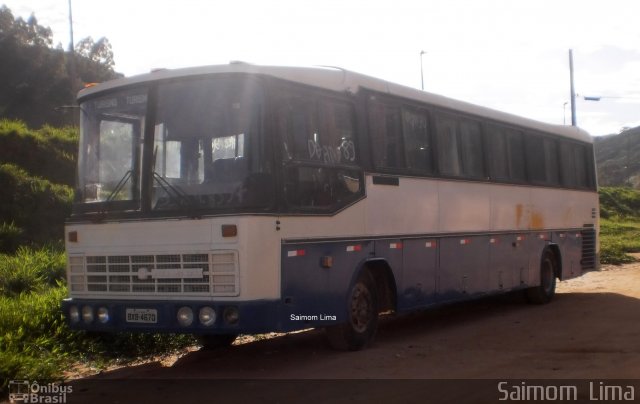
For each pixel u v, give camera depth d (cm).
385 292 1006
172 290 791
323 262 863
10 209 1736
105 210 838
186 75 816
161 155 816
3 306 984
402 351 955
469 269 1196
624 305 1407
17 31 5553
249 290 759
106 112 866
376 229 966
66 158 2247
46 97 5156
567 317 1266
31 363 800
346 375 812
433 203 1100
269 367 872
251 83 799
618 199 5291
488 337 1073
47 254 1428
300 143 844
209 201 781
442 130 1145
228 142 795
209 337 1010
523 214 1390
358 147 945
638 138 11350
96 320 836
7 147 2144
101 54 6066
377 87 995
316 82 878
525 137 1420
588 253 1692
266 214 780
